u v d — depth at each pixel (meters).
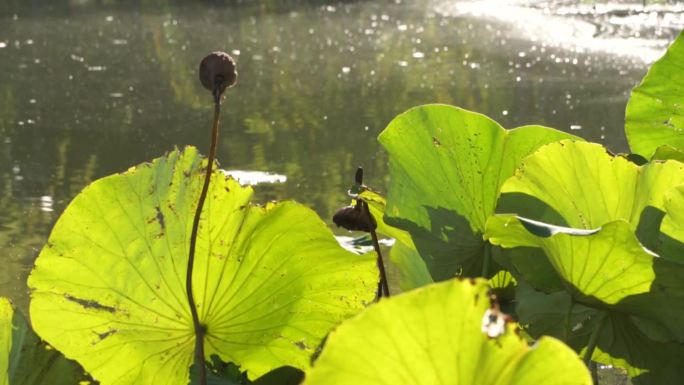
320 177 10.59
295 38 23.77
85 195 2.76
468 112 3.07
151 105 16.03
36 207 9.90
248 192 2.76
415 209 3.04
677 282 2.45
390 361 1.88
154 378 2.84
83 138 13.64
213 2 31.55
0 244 8.46
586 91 15.45
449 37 22.84
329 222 8.55
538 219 2.79
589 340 2.74
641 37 20.84
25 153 12.73
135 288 2.79
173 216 2.77
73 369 2.56
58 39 24.30
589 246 2.45
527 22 24.25
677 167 2.69
